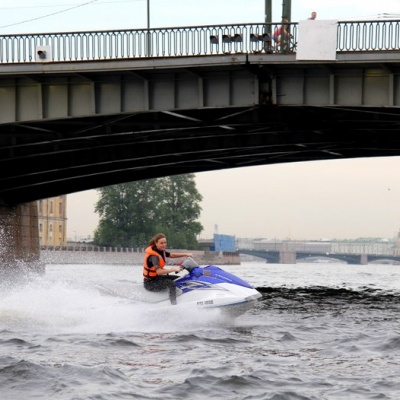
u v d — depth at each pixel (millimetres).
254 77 60625
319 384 19000
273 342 26516
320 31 57750
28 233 107250
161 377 19406
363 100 59625
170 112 63406
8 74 61688
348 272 179750
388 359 22953
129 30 62250
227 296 29375
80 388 17797
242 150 83375
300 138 76125
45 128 68250
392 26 57875
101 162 82562
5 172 85188
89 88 63250
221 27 60906
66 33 63031
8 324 28594
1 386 17938
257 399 17422
